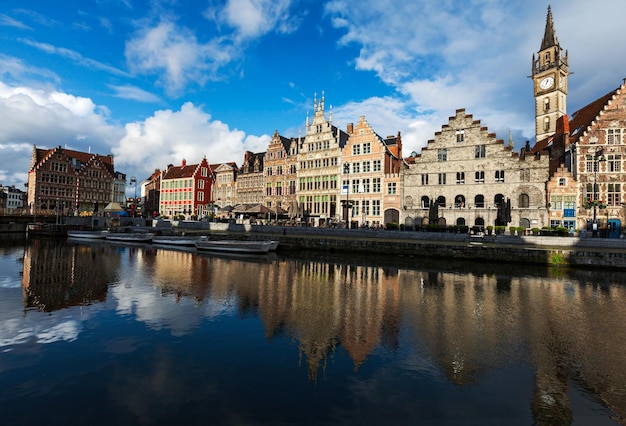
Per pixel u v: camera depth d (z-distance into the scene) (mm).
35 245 45562
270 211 49875
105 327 13484
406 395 8633
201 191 84688
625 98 40719
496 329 13641
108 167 99250
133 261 32094
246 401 8320
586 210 41344
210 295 18969
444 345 11914
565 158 46656
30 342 11883
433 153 50812
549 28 72875
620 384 9305
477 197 47875
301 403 8227
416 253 34281
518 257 29922
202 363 10352
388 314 15594
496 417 7754
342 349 11516
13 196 144125
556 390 8961
